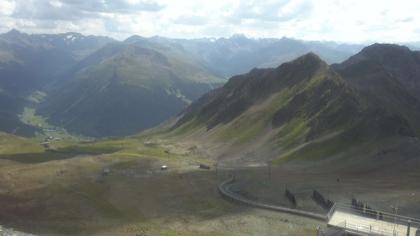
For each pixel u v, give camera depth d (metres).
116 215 117.25
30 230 106.44
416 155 155.12
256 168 179.25
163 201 129.75
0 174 159.75
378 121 186.25
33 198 130.12
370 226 56.34
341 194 123.38
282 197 127.75
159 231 103.62
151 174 167.00
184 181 155.50
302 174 159.00
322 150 185.12
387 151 163.38
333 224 58.72
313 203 119.31
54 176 158.62
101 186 145.88
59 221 112.56
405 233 56.22
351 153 173.75
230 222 108.25
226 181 153.50
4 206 123.44
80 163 184.62
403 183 130.12
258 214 113.25
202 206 123.56
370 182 135.00
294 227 102.19
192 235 99.94
